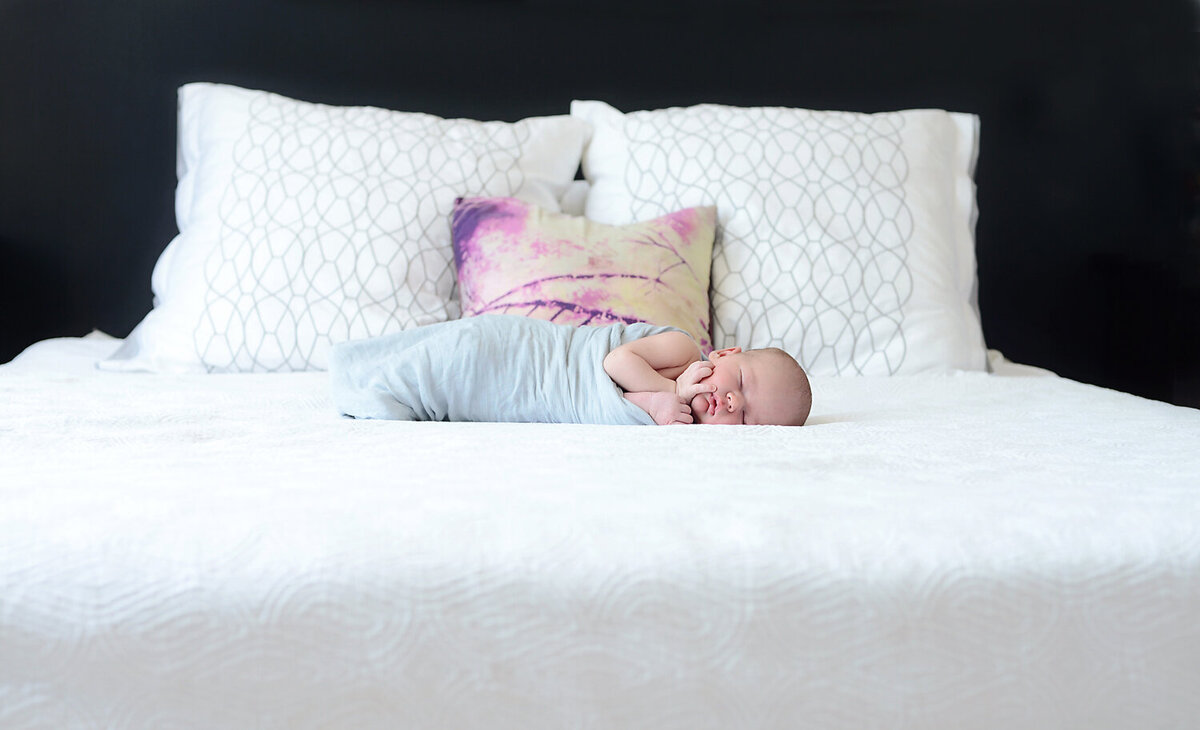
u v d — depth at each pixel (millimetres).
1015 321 2934
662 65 2846
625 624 803
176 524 850
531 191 2357
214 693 773
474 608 797
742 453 1168
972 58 2896
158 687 771
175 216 2736
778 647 811
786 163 2287
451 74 2789
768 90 2867
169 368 2068
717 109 2416
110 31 2695
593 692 795
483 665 792
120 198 2719
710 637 807
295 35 2742
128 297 2736
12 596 780
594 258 2064
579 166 2791
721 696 803
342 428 1343
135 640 774
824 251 2197
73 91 2693
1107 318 2943
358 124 2299
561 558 824
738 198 2258
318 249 2123
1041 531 894
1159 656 851
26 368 2109
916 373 2156
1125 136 2922
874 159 2316
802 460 1123
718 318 2189
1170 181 2930
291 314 2082
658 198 2320
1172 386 2961
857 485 1022
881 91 2885
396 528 849
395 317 2111
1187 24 2914
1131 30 2914
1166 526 908
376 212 2176
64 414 1432
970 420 1515
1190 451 1254
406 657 788
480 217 2150
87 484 965
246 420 1426
